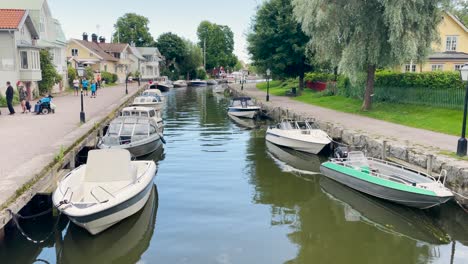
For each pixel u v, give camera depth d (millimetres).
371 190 13578
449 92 23094
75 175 12531
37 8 42250
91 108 28984
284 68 43938
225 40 129375
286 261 9445
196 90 75062
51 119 23031
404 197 12406
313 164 18672
